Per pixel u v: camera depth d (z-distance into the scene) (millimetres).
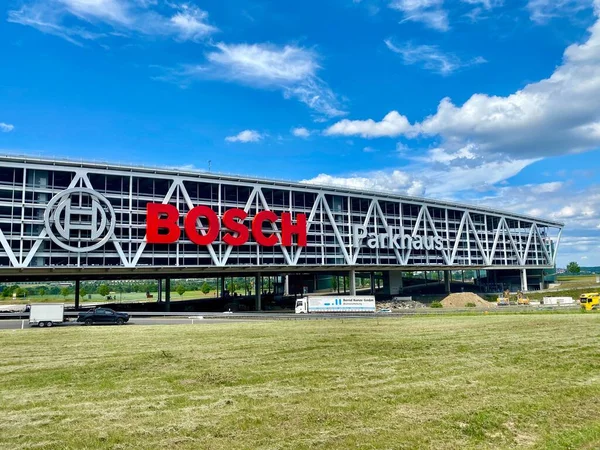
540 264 139750
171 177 71812
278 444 12797
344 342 31703
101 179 67312
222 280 112625
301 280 123938
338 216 92062
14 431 14094
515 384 19391
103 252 66000
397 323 46750
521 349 28078
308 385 19562
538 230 141375
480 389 18594
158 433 13789
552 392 18016
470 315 59344
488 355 26156
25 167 61688
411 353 27047
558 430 13828
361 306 73688
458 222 113750
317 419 14922
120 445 12891
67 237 62250
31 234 61500
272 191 84125
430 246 104250
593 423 14375
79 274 73438
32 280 85875
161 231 70875
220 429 14086
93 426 14492
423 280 153500
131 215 68562
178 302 100625
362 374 21578
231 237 75812
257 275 90062
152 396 18094
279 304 98625
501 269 134375
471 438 13211
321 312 72875
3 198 60219
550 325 41000
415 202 103250
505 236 128375
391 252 99125
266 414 15508
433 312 66250
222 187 77938
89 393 18656
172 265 70500
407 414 15391
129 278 88250
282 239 82375
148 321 54781
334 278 142750
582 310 63938
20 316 59188
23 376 22016
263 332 39000
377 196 97062
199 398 17641
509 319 48719
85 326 48125
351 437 13297
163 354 27656
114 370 23188
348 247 91875
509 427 14109
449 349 28312
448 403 16672
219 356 26781
